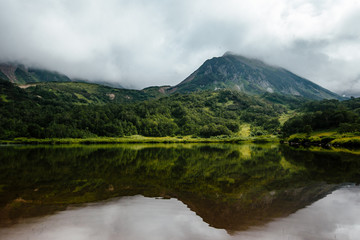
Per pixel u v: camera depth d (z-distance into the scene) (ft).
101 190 67.92
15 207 51.42
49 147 296.92
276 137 481.05
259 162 137.18
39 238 36.01
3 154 190.80
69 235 37.01
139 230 38.78
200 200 57.16
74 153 205.98
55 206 52.16
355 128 326.44
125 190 67.87
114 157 171.63
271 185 74.08
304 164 124.88
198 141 442.50
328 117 426.51
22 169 110.52
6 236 36.55
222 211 48.49
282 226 39.99
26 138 413.39
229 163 134.72
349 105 624.59
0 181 81.51
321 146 298.56
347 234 36.88
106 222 42.47
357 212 47.32
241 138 469.57
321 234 37.01
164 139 455.63
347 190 66.44
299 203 54.19
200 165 126.62
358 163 125.80
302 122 471.62
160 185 74.84
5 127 437.99
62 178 87.10
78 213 47.39
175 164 131.34
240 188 70.23
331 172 98.17
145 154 199.93
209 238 35.65
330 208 50.03
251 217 44.91
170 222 42.37
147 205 52.90
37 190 67.67
